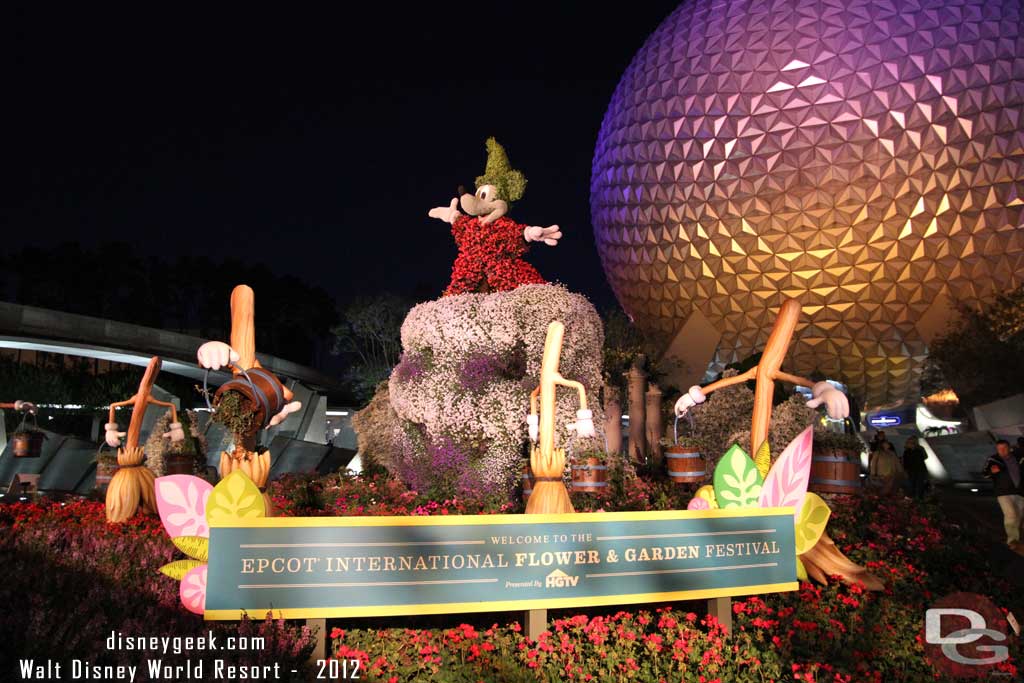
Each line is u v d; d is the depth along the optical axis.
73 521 8.62
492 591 4.55
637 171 38.03
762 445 6.79
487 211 12.28
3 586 4.46
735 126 34.16
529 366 10.32
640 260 39.00
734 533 5.11
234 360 5.36
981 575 7.30
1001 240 32.12
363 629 5.14
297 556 4.32
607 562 4.77
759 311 36.09
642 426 17.38
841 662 5.09
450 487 10.30
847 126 32.06
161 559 5.72
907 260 33.03
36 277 57.91
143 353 34.72
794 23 33.50
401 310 42.69
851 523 8.24
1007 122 31.20
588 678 4.51
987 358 31.81
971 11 32.06
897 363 35.19
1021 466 9.47
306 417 33.81
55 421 32.06
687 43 36.44
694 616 5.27
